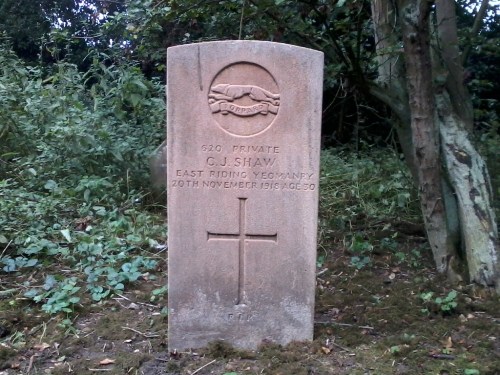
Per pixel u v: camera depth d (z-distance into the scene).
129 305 1.82
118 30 2.92
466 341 1.60
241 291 1.54
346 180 3.16
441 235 2.00
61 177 2.84
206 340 1.55
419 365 1.47
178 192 1.50
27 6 6.34
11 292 1.84
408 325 1.70
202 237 1.51
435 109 1.99
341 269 2.16
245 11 2.20
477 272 1.90
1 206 2.33
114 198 2.72
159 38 3.12
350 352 1.54
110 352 1.54
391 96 2.21
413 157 2.19
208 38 2.55
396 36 2.18
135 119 3.10
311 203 1.49
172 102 1.46
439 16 2.13
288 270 1.53
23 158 2.83
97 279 1.95
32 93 3.03
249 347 1.56
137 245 2.26
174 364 1.47
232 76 1.45
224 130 1.47
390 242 2.41
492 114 3.49
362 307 1.82
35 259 2.06
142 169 2.90
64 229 2.30
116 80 3.03
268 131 1.47
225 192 1.49
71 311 1.71
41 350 1.54
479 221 1.92
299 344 1.55
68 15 6.42
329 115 4.43
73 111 2.88
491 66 4.45
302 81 1.45
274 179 1.49
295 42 2.34
